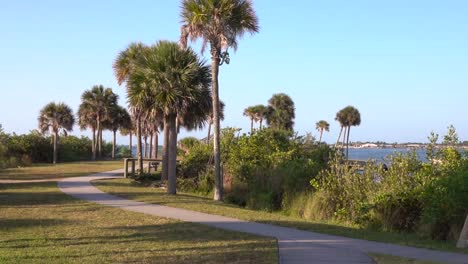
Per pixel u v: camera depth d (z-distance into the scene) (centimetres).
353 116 7281
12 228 1330
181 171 2877
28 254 1009
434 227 1438
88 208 1745
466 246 1231
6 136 5844
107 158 7562
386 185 1655
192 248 1111
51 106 6312
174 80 2181
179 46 2242
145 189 2495
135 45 3111
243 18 2102
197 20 2077
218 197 2208
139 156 3456
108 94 6931
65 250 1058
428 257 1093
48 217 1531
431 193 1445
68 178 3119
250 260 995
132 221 1485
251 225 1475
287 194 2111
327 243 1225
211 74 2239
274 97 6556
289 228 1443
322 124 7656
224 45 2119
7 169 4259
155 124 2984
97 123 6938
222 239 1235
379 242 1269
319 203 1845
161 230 1345
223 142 2798
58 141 6544
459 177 1402
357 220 1670
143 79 2212
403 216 1596
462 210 1399
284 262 996
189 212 1711
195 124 2369
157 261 970
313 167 2141
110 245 1125
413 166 1648
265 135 2750
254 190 2317
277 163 2417
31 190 2327
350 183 1783
